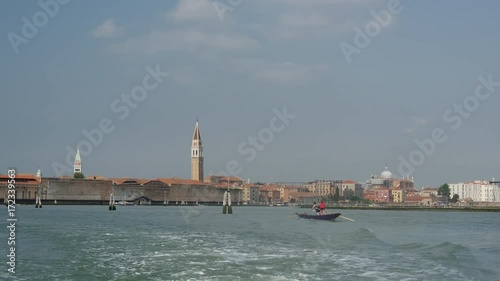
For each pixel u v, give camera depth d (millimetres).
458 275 49438
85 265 53844
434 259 58406
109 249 66750
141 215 182875
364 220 166500
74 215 174500
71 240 78312
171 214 194875
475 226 138250
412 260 57625
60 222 127875
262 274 48906
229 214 197875
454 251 65062
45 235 86688
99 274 49188
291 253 63188
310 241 78375
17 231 95438
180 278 47188
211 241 77750
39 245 71250
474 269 52625
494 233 106250
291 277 47688
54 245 71250
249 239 81438
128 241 77062
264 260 57062
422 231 110750
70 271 50688
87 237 83438
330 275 48719
